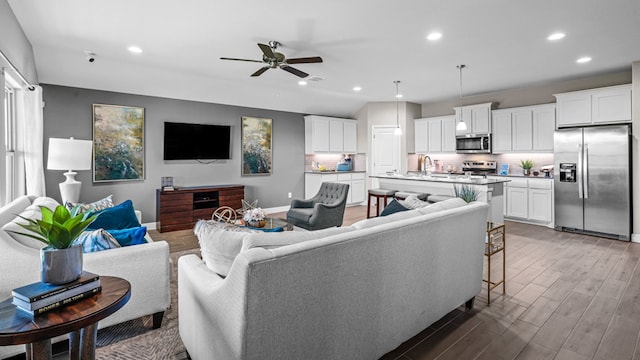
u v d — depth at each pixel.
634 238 4.69
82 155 3.68
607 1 2.86
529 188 5.90
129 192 5.46
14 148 3.47
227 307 1.38
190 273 1.80
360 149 8.12
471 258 2.50
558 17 3.18
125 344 2.12
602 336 2.23
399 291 1.91
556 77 5.45
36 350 1.34
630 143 4.75
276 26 3.35
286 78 5.50
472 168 7.07
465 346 2.12
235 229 1.84
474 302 2.75
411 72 5.12
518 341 2.17
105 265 2.05
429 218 2.08
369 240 1.70
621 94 4.87
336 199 5.02
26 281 1.86
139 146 5.51
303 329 1.47
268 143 7.11
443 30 3.47
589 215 5.05
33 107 3.58
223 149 6.41
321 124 7.56
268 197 7.17
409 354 2.03
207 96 6.03
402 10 3.01
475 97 7.04
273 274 1.34
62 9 2.96
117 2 2.84
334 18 3.17
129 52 4.15
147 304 2.22
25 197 2.92
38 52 4.08
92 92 5.10
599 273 3.42
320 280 1.50
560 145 5.34
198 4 2.88
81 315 1.31
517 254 4.09
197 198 5.80
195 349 1.75
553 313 2.55
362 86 6.12
